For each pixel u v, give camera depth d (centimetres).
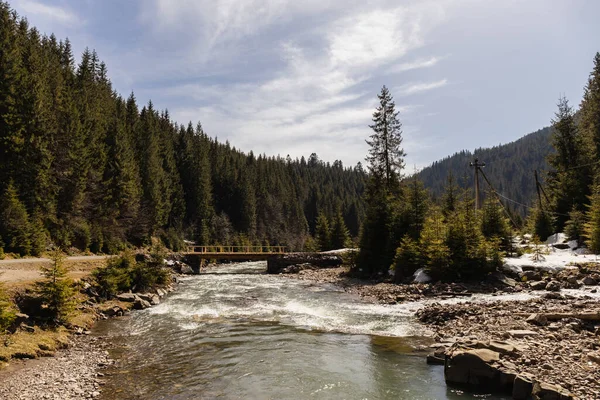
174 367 1112
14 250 2733
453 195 3972
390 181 3934
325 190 14362
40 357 1168
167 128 9181
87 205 4216
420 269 2608
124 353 1245
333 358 1175
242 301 2188
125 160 5159
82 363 1134
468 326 1388
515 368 896
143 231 5356
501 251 2605
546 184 4328
